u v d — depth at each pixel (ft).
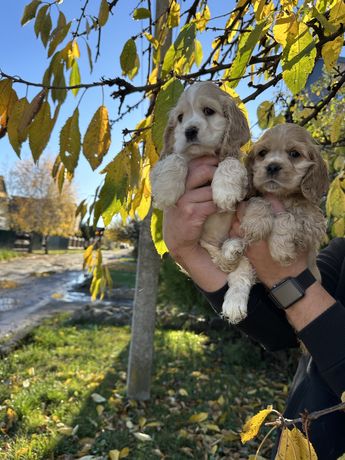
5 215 30.42
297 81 1.06
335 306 1.29
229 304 1.45
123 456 3.28
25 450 3.28
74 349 6.16
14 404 4.02
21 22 1.36
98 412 3.97
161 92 1.29
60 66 1.21
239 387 4.91
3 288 13.20
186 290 7.39
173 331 7.32
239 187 1.39
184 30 1.27
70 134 1.20
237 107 1.58
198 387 4.83
